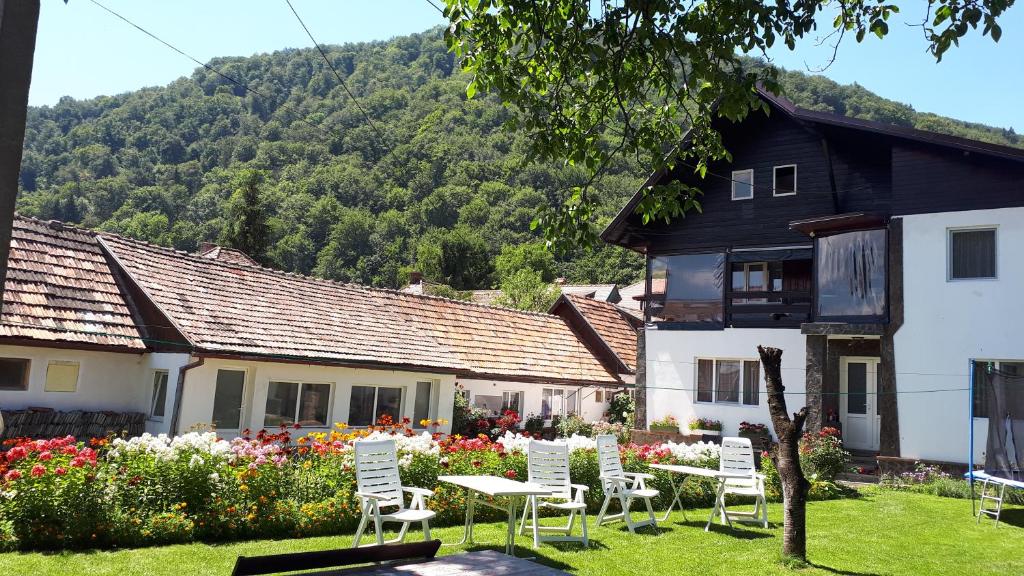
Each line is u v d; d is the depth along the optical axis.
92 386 14.56
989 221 16.80
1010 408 13.20
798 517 8.11
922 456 17.09
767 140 20.80
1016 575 8.06
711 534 9.59
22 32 2.84
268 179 91.00
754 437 19.55
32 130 102.56
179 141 102.88
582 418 23.75
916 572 7.98
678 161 20.80
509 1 7.34
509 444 11.06
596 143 8.42
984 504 13.72
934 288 17.34
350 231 86.00
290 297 17.89
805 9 6.98
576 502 8.83
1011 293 16.44
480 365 20.95
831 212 19.62
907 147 18.02
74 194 85.06
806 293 19.55
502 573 5.06
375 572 4.88
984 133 62.25
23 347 13.54
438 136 96.50
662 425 20.92
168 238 77.19
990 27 6.66
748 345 20.34
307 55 139.62
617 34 7.44
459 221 86.31
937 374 17.12
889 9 7.41
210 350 13.84
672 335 21.48
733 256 20.92
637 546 8.59
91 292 14.99
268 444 9.73
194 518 7.84
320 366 16.11
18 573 6.15
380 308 20.38
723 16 6.94
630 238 22.58
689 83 7.18
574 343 26.36
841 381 20.41
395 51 143.38
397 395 18.06
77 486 7.26
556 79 8.00
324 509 8.52
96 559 6.73
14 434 12.91
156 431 14.45
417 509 8.11
